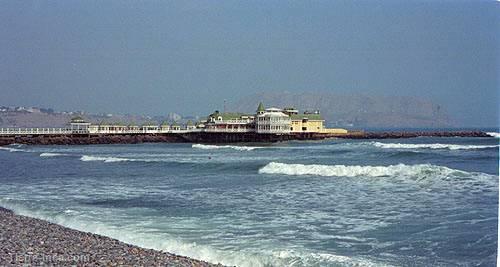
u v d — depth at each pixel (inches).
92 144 4992.6
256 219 990.4
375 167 1674.5
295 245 782.5
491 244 768.3
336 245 783.7
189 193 1375.5
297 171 1860.2
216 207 1133.7
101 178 1817.2
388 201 1163.3
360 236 840.3
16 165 2427.4
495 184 1366.9
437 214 995.3
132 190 1453.0
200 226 924.6
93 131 5123.0
